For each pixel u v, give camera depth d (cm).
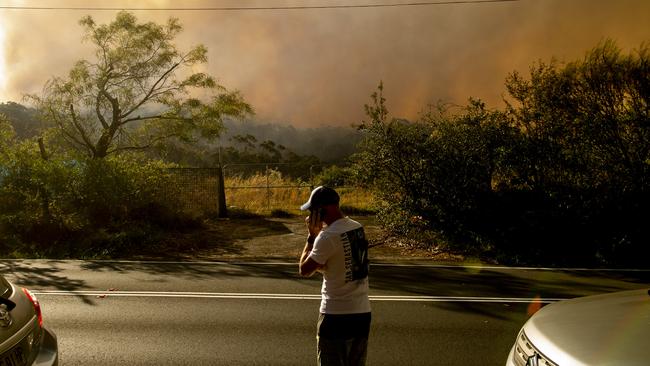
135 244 1373
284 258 1231
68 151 1712
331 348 376
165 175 1778
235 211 2025
